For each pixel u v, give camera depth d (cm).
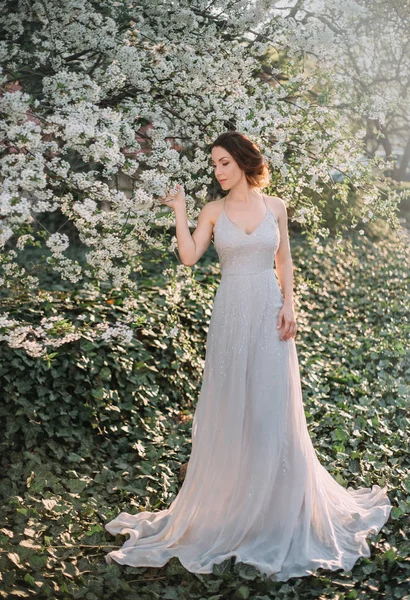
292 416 315
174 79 380
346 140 416
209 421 312
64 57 393
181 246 313
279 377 309
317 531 316
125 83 379
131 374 445
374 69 769
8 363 388
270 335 309
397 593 285
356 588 290
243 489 306
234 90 398
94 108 302
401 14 724
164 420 452
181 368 498
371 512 342
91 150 286
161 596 282
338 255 923
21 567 286
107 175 308
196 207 385
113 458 404
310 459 321
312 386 519
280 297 317
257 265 310
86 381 412
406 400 502
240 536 305
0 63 373
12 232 268
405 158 1270
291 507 309
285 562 299
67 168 292
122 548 309
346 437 433
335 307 755
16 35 400
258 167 309
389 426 465
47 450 391
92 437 410
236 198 315
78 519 335
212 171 409
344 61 568
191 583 289
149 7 409
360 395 519
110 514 339
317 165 394
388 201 427
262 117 382
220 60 395
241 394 306
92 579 290
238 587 285
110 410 421
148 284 654
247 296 309
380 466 398
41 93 376
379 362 588
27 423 386
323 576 293
